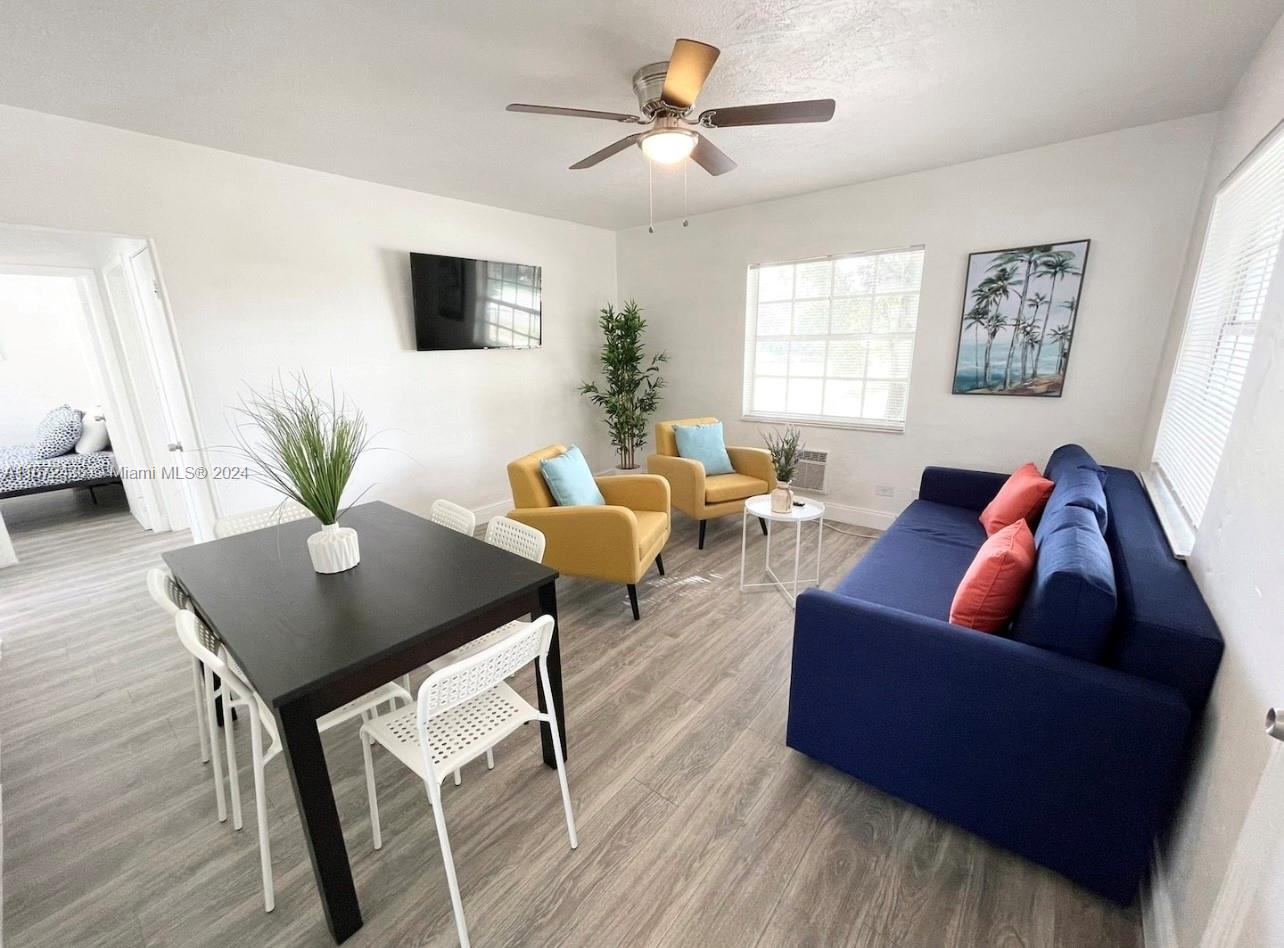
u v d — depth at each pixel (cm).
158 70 192
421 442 389
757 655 248
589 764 185
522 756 190
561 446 328
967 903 138
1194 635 123
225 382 291
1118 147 273
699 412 483
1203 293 231
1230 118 223
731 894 141
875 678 157
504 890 142
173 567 178
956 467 357
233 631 136
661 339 494
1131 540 178
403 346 370
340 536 173
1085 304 295
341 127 248
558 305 468
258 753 134
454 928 133
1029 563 157
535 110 182
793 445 298
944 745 150
